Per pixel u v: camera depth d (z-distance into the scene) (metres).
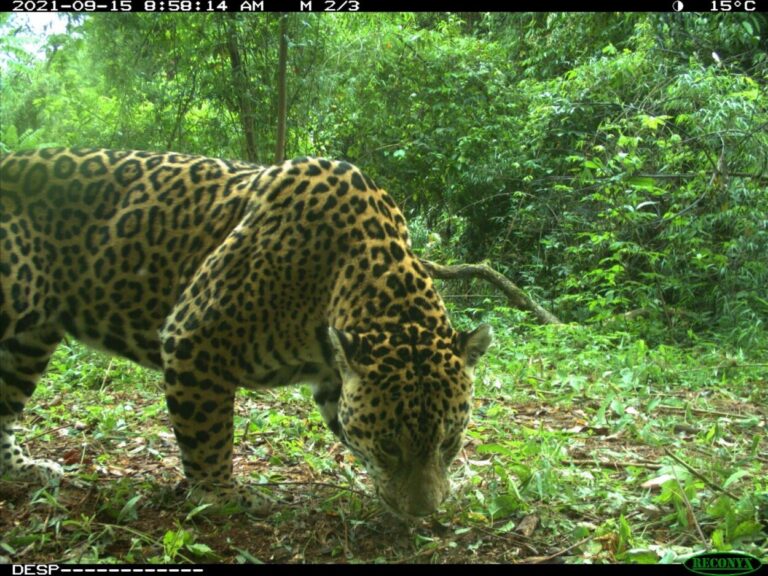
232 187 2.89
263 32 4.42
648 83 6.01
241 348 2.76
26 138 4.67
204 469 2.81
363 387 2.63
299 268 2.76
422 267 2.82
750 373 4.18
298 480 3.04
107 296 2.89
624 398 3.73
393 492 2.62
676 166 5.94
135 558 2.67
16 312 2.85
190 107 4.53
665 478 2.86
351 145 6.84
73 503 2.88
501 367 4.13
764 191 5.49
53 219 2.89
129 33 3.88
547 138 6.75
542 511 2.82
